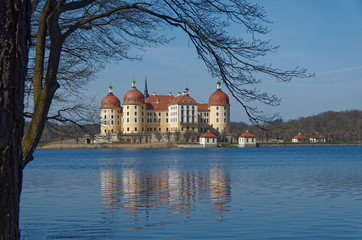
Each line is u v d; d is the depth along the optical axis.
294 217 21.00
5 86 5.39
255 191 32.38
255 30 8.20
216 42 8.17
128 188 35.50
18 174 5.63
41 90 7.33
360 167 62.41
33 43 10.44
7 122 5.42
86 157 111.12
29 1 5.70
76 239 16.81
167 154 125.44
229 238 16.86
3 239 5.38
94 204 25.80
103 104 199.00
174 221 20.23
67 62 12.59
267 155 112.75
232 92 8.40
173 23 8.39
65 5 7.66
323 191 31.94
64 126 12.76
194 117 198.25
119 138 189.38
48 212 22.73
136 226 19.16
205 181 41.66
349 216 21.11
